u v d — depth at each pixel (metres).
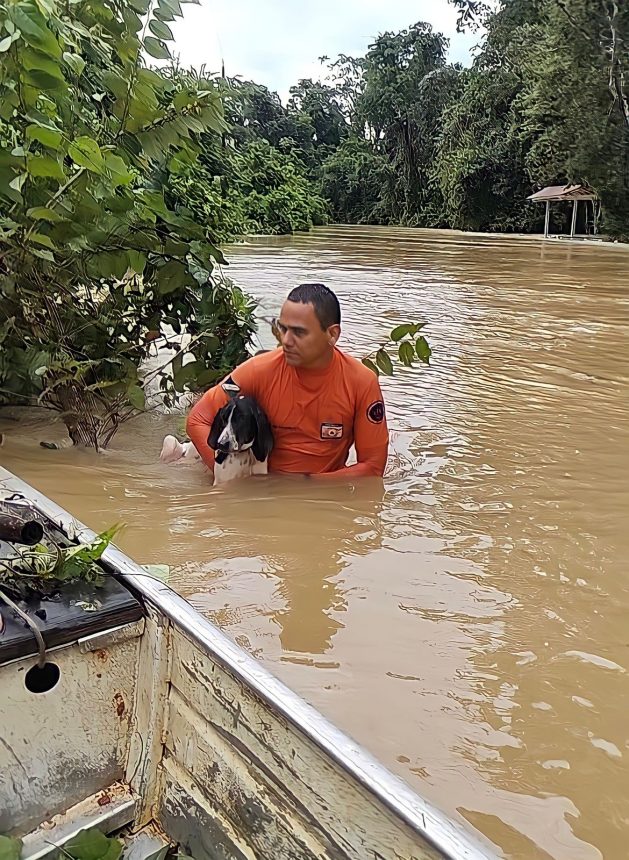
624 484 3.38
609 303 9.74
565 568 2.52
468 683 1.87
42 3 2.91
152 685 1.45
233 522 2.83
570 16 24.80
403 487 3.29
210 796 1.37
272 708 1.21
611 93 25.47
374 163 47.81
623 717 1.76
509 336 7.29
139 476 3.35
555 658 1.99
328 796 1.13
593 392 5.16
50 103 3.24
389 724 1.71
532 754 1.63
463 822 1.44
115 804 1.46
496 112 36.66
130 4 3.65
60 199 3.30
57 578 1.46
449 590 2.35
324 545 2.66
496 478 3.44
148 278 4.04
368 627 2.12
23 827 1.39
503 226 35.44
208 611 2.17
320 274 12.70
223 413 3.23
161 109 3.84
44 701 1.36
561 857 1.37
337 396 3.30
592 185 26.98
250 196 27.95
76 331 3.75
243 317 4.54
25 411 4.20
